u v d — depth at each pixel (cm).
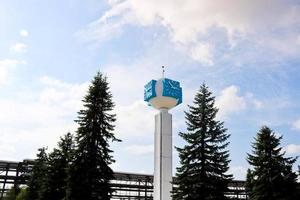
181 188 2992
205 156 3008
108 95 3042
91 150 2820
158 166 4719
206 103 3200
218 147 3053
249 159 3353
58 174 3416
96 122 2923
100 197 2773
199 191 2922
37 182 4022
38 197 3681
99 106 2989
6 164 5722
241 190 6206
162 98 4944
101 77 3092
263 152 3316
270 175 3200
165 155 4766
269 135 3341
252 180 3325
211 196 2841
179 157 3095
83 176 2733
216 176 2961
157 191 4597
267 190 3167
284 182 3153
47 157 3809
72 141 3556
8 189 5428
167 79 5091
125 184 6512
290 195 3145
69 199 2709
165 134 4884
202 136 3069
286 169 3231
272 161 3225
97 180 2780
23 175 5084
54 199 3350
